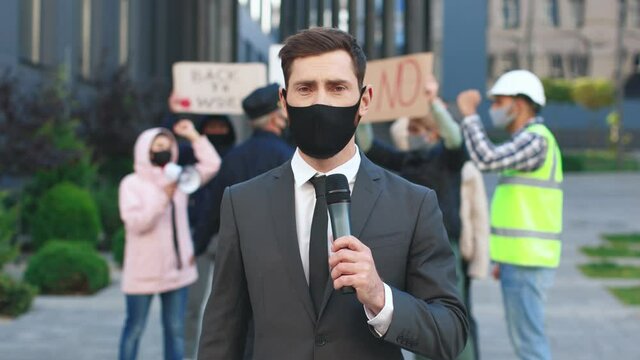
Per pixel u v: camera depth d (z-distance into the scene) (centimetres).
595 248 1546
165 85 1869
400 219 257
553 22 6275
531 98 538
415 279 258
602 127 5856
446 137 562
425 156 577
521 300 527
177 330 600
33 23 1541
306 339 250
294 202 260
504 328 866
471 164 599
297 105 249
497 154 523
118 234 1227
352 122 250
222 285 267
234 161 526
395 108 611
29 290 905
